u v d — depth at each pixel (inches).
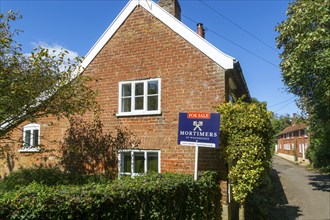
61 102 334.6
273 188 637.9
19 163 481.1
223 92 357.1
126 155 407.8
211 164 351.6
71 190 176.6
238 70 380.2
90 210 163.9
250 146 315.3
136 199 193.5
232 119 329.1
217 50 365.4
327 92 510.6
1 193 166.9
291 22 516.4
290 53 571.5
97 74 443.5
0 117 327.6
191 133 300.2
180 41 391.2
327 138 994.1
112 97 426.6
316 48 503.5
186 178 270.7
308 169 1093.8
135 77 413.7
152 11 416.5
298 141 1672.0
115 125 417.4
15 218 143.1
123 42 432.1
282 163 1473.9
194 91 373.1
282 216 409.1
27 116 331.9
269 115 331.9
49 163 454.6
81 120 442.6
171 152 374.6
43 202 150.7
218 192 335.9
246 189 314.0
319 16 464.1
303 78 592.7
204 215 276.8
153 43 409.1
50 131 464.1
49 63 301.7
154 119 391.5
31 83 303.1
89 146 430.6
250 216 381.4
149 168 388.8
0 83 281.6
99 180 369.7
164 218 215.2
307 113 894.4
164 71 395.2
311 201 509.4
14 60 291.4
